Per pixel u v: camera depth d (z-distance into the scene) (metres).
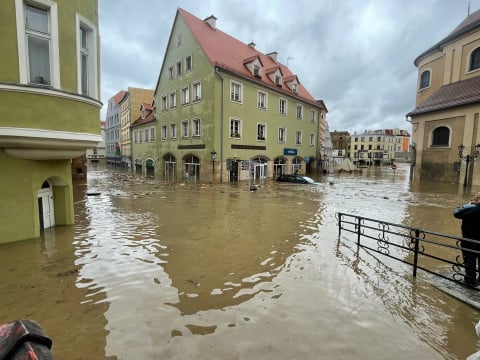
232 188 19.38
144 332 3.51
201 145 23.00
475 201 4.54
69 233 7.76
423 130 24.91
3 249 6.33
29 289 4.61
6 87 5.65
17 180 6.64
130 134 37.34
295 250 6.60
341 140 83.31
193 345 3.27
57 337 3.41
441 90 24.62
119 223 9.11
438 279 4.99
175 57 25.77
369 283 4.88
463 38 23.02
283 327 3.62
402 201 14.24
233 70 22.05
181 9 24.89
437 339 3.40
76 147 7.09
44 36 6.21
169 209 11.66
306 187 20.97
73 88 6.76
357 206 12.76
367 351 3.19
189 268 5.52
